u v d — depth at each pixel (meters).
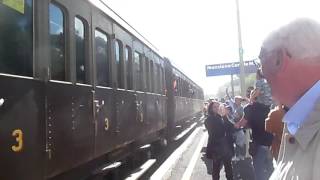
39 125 5.26
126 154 10.78
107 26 8.81
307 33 1.87
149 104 13.17
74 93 6.58
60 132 5.91
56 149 5.75
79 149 6.67
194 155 17.50
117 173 10.04
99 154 7.76
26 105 4.93
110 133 8.52
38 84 5.29
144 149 12.45
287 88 1.93
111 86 8.86
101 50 8.34
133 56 11.28
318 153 1.75
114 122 8.88
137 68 11.77
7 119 4.48
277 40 1.92
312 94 1.83
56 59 6.04
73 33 6.74
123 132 9.61
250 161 10.95
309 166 1.77
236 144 12.21
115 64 9.32
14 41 4.81
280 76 1.94
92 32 7.74
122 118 9.59
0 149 4.32
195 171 13.53
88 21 7.53
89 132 7.21
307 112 1.81
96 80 7.85
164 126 16.69
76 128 6.57
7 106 4.50
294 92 1.92
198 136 27.78
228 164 9.94
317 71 1.87
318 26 1.89
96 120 7.62
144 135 12.23
